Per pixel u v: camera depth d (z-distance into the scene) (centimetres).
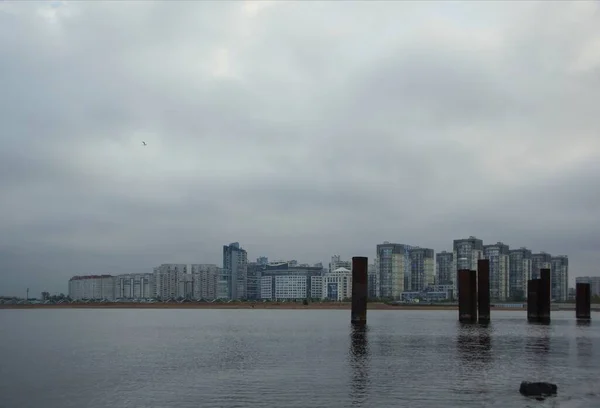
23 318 18200
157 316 19025
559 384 4300
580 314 13125
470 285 11706
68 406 3716
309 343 7588
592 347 6875
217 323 13425
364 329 9988
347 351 6519
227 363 5566
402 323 12406
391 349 6700
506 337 8312
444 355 6072
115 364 5591
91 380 4638
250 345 7425
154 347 7325
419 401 3738
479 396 3875
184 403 3741
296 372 4925
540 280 12256
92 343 8044
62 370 5209
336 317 16825
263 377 4675
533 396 3866
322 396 3906
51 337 9281
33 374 4984
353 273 10300
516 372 4875
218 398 3875
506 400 3750
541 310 12212
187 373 4941
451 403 3675
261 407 3609
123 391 4159
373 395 3928
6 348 7350
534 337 8306
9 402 3856
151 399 3875
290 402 3738
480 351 6450
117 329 11450
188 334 9681
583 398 3800
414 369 5053
